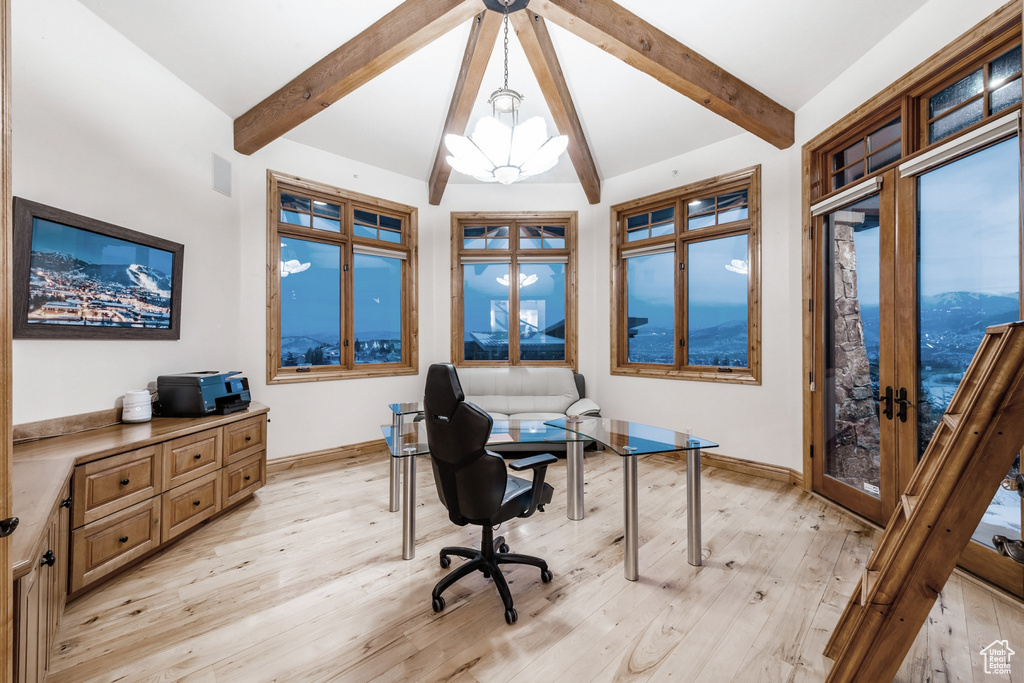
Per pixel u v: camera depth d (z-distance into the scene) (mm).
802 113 3326
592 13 2580
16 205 2031
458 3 2494
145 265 2752
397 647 1632
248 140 3482
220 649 1615
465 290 5211
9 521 778
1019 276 1911
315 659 1567
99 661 1546
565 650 1614
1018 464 1917
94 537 1906
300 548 2418
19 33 2082
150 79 2816
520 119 4070
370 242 4578
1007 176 1995
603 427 2781
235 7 2594
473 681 1461
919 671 1491
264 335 3799
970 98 2186
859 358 2842
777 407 3582
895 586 1192
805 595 1951
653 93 3686
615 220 4812
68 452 1890
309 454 4043
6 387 778
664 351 4555
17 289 2043
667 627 1742
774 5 2566
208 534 2588
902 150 2496
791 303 3469
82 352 2375
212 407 2775
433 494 3273
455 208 5051
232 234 3562
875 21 2502
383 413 4570
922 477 1521
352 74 2879
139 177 2738
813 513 2875
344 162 4344
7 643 781
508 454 4387
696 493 2223
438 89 3721
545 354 5215
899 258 2512
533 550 2412
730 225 3949
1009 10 1911
